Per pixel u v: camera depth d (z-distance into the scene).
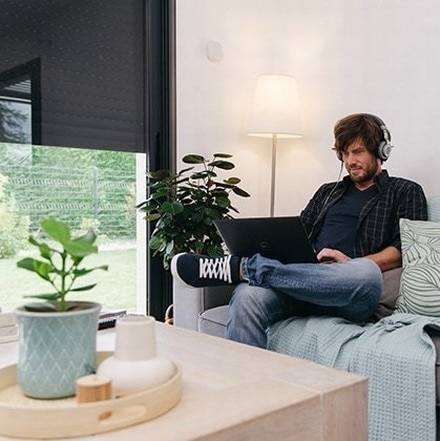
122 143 2.73
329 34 2.87
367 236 2.15
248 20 3.10
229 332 1.71
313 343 1.60
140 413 0.76
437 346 1.41
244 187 3.11
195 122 2.92
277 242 1.77
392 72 2.62
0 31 2.31
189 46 2.88
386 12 2.63
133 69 2.76
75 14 2.54
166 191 2.48
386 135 2.24
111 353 0.96
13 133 2.37
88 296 2.62
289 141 3.11
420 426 1.35
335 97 2.86
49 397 0.80
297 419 0.84
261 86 2.88
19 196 2.41
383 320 1.62
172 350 1.15
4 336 1.27
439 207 2.10
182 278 1.67
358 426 0.94
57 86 2.49
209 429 0.74
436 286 1.71
